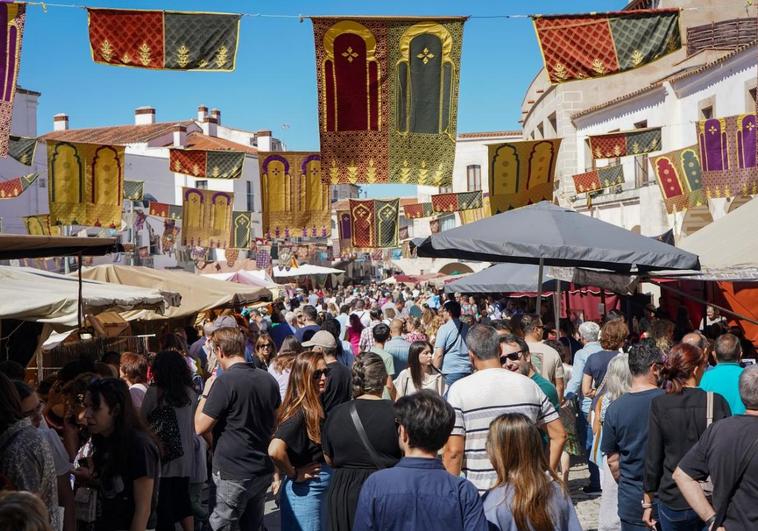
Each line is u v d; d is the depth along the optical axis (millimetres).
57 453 4703
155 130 44844
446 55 7824
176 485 5961
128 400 4418
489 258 8805
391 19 7742
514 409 4566
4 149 6812
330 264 50500
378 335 9672
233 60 7160
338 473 4699
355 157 7875
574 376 8078
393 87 7832
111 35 7031
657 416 4801
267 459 5836
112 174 11180
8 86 6793
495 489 3555
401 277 43125
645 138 13953
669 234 12320
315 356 5379
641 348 5332
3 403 4059
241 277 22109
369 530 3373
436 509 3342
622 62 7332
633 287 9812
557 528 3441
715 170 11703
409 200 67188
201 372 10055
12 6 6789
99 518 4387
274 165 13055
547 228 7480
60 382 6082
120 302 9219
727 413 4742
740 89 18031
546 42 7371
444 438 3490
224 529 5688
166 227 22797
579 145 27938
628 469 5219
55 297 8523
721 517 3984
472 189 44156
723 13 26266
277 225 13078
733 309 12430
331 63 7762
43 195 27688
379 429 4668
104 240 7145
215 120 53438
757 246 9172
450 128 7918
